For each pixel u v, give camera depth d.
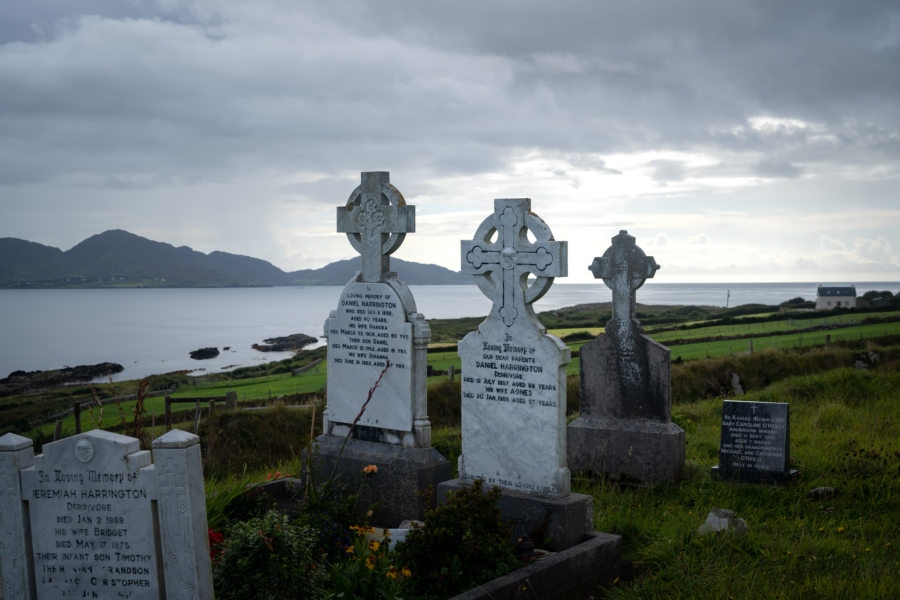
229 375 42.19
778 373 25.02
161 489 5.35
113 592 5.53
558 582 7.24
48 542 5.59
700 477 11.71
